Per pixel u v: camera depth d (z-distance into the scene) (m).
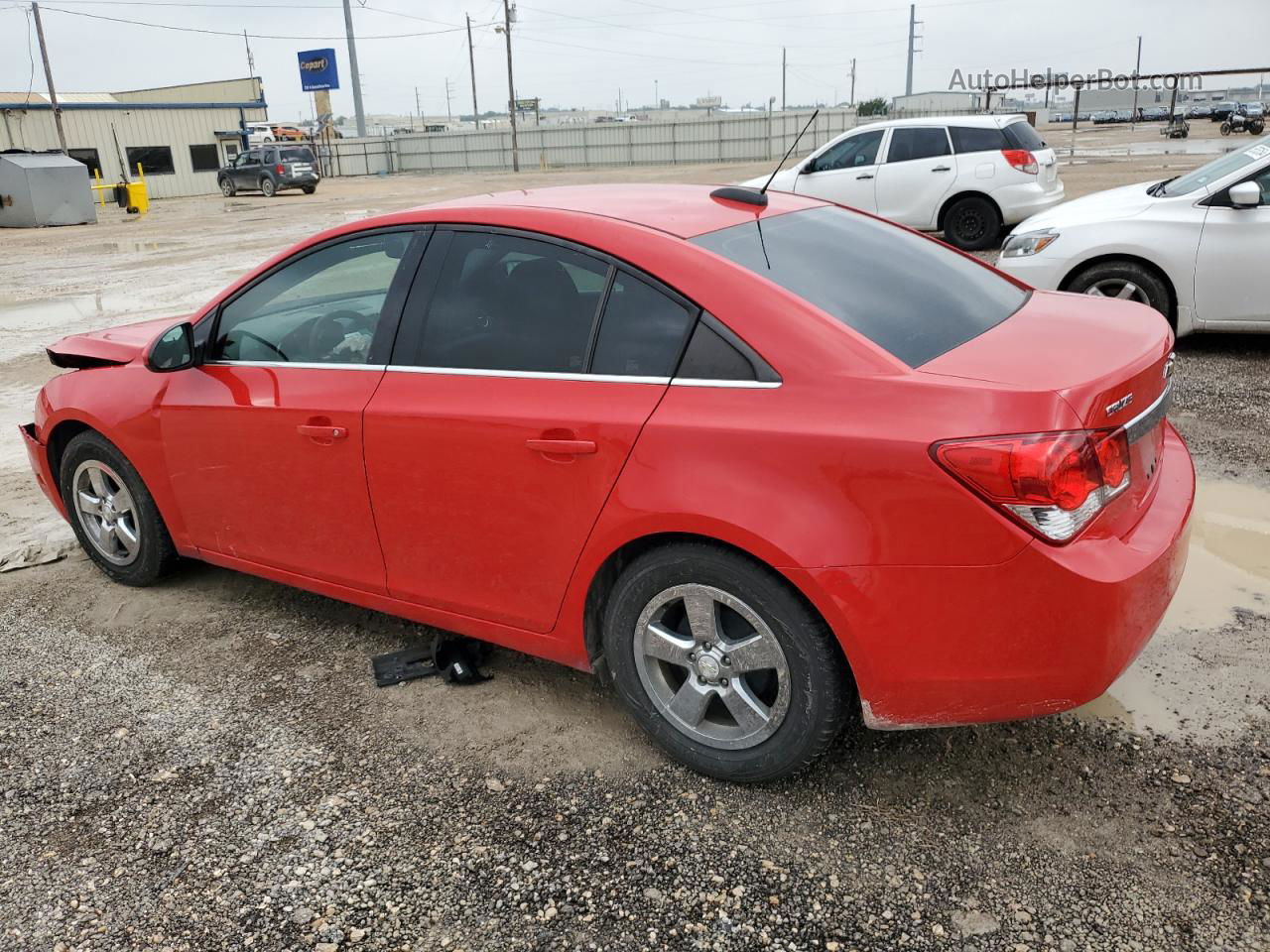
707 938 2.19
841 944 2.15
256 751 2.95
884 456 2.21
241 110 44.00
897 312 2.61
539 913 2.28
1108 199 7.28
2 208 27.86
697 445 2.42
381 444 2.98
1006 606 2.19
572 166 55.12
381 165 59.34
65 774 2.87
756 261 2.64
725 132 51.03
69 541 4.64
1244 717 2.85
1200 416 5.61
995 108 54.38
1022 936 2.14
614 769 2.79
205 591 4.07
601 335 2.64
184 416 3.53
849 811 2.56
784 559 2.31
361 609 3.85
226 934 2.26
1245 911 2.17
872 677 2.33
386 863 2.47
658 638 2.66
